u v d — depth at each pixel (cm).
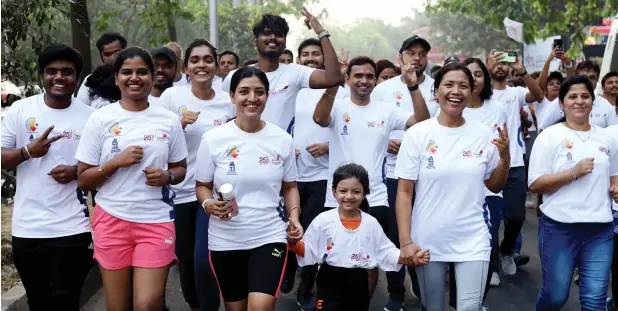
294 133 649
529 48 2139
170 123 445
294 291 659
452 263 445
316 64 734
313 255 475
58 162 442
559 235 482
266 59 596
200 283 470
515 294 657
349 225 477
